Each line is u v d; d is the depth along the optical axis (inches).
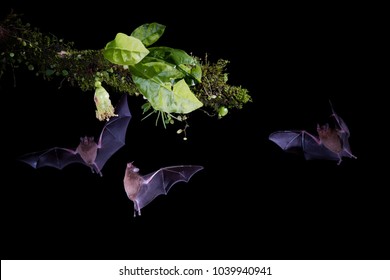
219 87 159.6
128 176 162.9
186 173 174.9
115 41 124.3
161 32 131.1
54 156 169.5
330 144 179.2
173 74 127.2
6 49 139.3
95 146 167.9
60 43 145.1
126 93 163.6
